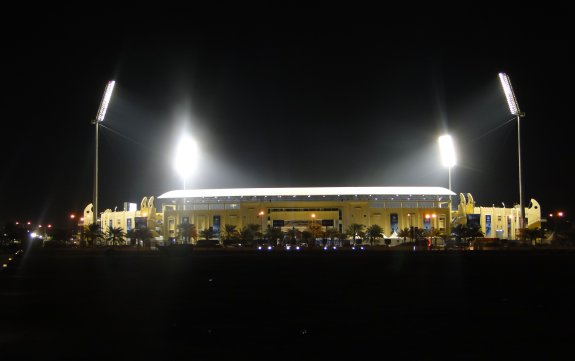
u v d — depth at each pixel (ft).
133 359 71.87
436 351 75.36
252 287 146.41
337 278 168.76
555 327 91.30
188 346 78.43
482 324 93.97
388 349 76.59
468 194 490.08
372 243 433.48
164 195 509.76
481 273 183.32
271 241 426.92
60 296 128.88
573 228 381.19
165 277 172.55
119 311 107.55
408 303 117.91
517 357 72.33
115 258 255.70
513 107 372.38
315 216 482.28
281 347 77.87
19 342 81.05
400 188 495.41
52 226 552.00
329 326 92.38
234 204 489.67
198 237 468.34
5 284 152.66
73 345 79.00
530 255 267.80
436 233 442.50
